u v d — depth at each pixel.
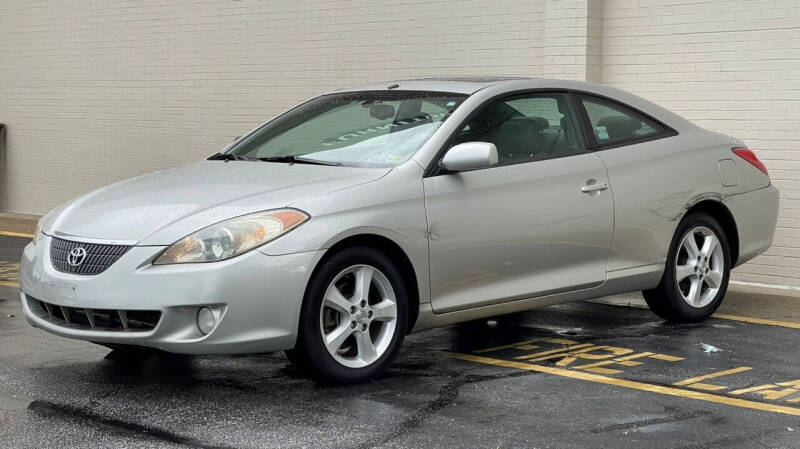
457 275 6.11
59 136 14.76
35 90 14.95
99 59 14.23
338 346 5.63
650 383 5.81
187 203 5.65
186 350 5.31
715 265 7.52
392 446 4.69
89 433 4.88
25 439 4.78
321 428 4.95
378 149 6.24
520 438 4.80
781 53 9.22
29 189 15.14
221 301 5.25
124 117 14.05
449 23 11.12
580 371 6.09
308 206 5.54
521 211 6.34
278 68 12.52
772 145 9.32
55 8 14.62
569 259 6.62
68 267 5.58
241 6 12.77
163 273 5.29
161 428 4.95
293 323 5.43
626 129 7.09
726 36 9.50
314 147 6.49
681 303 7.33
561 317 7.76
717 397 5.52
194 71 13.28
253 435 4.84
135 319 5.38
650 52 9.94
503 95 6.57
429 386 5.73
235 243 5.32
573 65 10.14
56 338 6.95
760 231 7.71
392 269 5.80
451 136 6.20
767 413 5.23
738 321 7.62
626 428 4.96
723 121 9.58
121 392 5.60
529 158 6.49
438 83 6.80
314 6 12.13
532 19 10.55
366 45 11.77
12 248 11.73
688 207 7.23
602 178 6.77
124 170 14.13
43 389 5.66
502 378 5.92
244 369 6.11
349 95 7.02
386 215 5.75
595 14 10.11
